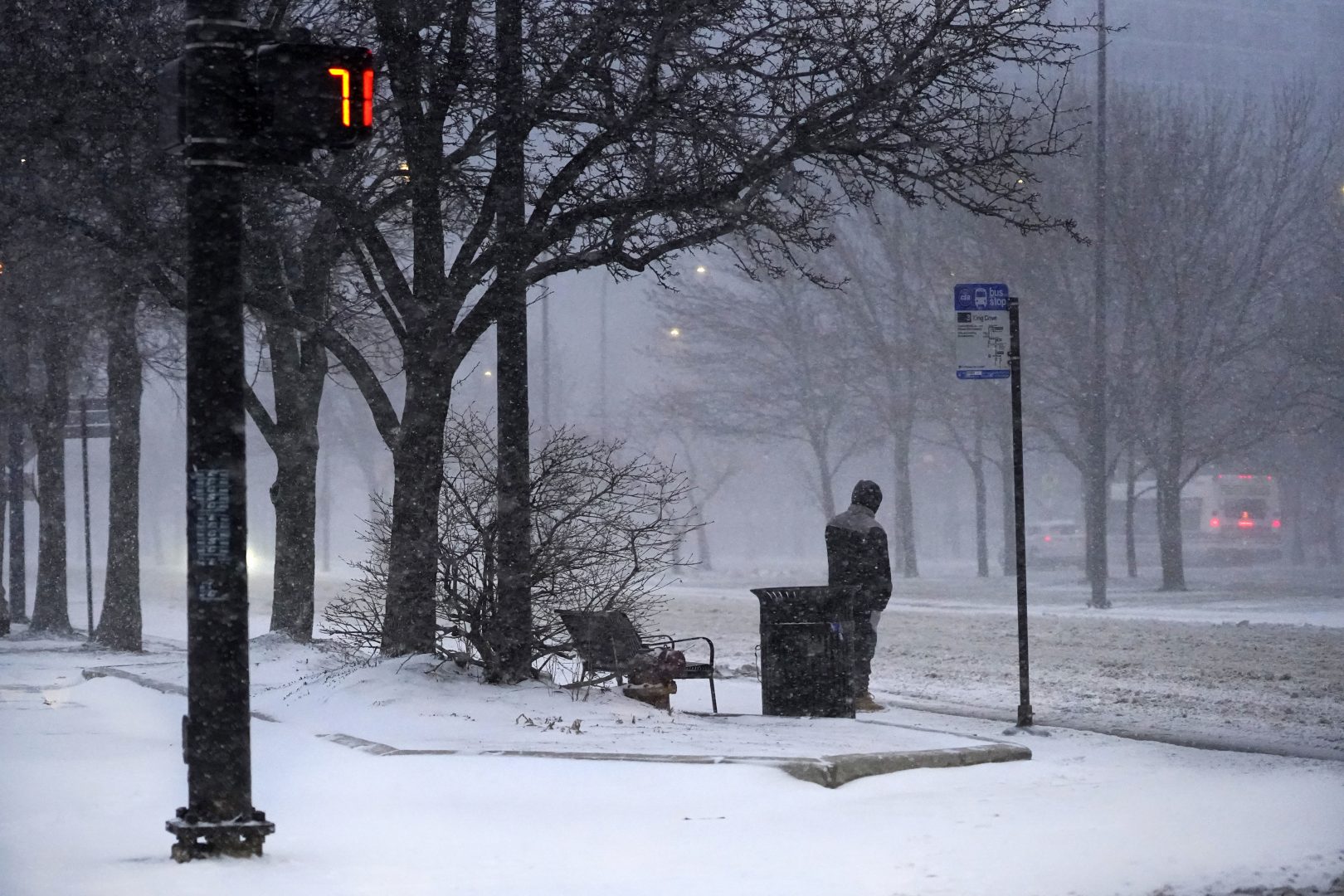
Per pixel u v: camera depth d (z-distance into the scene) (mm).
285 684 27359
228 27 14102
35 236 33125
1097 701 29844
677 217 26062
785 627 25188
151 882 12438
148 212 29844
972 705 29078
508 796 16625
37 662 41469
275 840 14469
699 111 24594
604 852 14078
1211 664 37188
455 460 26766
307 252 32312
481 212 26266
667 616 63875
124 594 48312
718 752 19234
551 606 26562
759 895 12367
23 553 69250
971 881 12922
